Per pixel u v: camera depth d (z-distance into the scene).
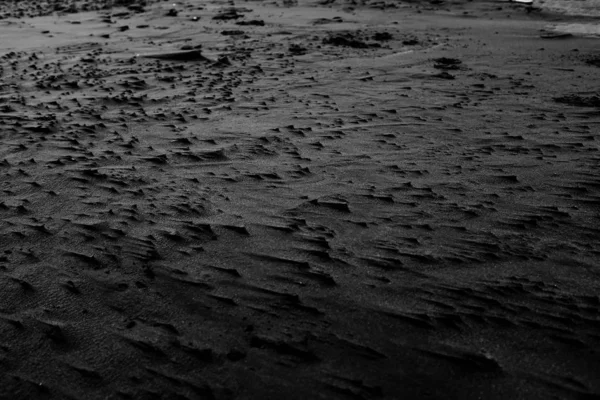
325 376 1.34
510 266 1.79
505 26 9.72
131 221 2.15
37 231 2.08
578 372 1.32
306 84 4.98
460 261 1.83
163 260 1.87
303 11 12.01
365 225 2.11
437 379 1.32
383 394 1.28
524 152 2.97
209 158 2.92
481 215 2.18
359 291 1.68
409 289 1.68
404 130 3.46
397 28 9.34
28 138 3.26
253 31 8.81
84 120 3.70
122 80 5.06
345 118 3.77
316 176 2.65
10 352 1.45
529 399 1.25
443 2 13.72
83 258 1.89
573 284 1.68
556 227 2.05
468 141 3.21
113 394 1.31
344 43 7.56
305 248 1.94
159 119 3.76
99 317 1.59
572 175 2.58
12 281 1.75
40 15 12.01
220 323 1.55
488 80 5.11
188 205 2.30
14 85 4.83
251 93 4.61
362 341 1.46
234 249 1.94
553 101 4.19
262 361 1.40
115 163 2.84
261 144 3.17
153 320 1.57
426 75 5.35
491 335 1.46
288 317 1.57
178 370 1.38
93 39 7.94
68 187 2.50
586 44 7.36
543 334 1.46
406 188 2.47
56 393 1.32
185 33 8.66
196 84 4.95
